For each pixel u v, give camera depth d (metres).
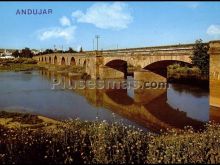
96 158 12.17
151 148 13.48
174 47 50.09
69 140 14.00
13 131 16.78
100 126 15.02
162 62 55.59
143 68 59.84
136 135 14.83
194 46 45.53
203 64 44.78
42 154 12.67
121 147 12.82
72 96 52.00
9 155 11.98
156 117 35.38
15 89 61.25
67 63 123.25
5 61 158.50
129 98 50.88
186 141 14.74
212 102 37.22
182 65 82.88
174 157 12.44
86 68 92.81
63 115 35.44
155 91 57.78
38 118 30.03
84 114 36.31
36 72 113.50
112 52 74.00
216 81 36.47
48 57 154.62
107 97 51.75
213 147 15.13
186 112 37.97
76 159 12.63
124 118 34.50
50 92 56.91
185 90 57.69
